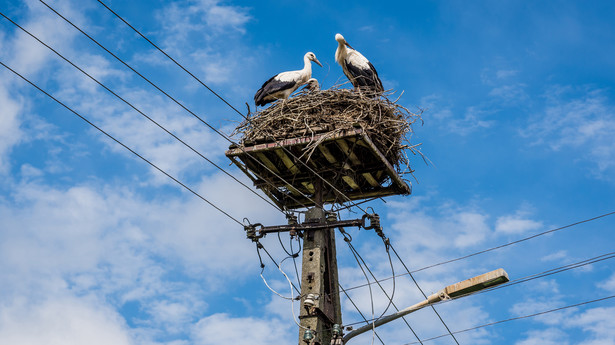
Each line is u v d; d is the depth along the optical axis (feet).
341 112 43.29
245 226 41.16
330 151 43.04
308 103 43.32
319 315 38.40
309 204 46.88
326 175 44.11
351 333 39.22
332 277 40.86
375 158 43.47
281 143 41.55
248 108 43.24
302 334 37.99
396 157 45.32
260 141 42.45
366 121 42.63
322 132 41.68
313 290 39.04
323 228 40.91
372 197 46.32
